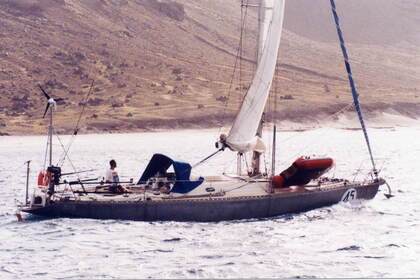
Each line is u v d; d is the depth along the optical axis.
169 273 56.03
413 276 55.56
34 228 73.62
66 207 75.44
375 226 75.75
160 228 72.44
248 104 78.44
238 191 77.75
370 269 57.66
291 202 78.69
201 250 63.88
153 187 79.19
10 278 54.66
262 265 58.56
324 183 85.94
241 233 70.69
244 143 78.75
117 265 58.72
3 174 155.75
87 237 68.69
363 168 162.00
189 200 74.38
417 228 75.31
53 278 54.78
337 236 70.19
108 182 78.12
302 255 62.28
